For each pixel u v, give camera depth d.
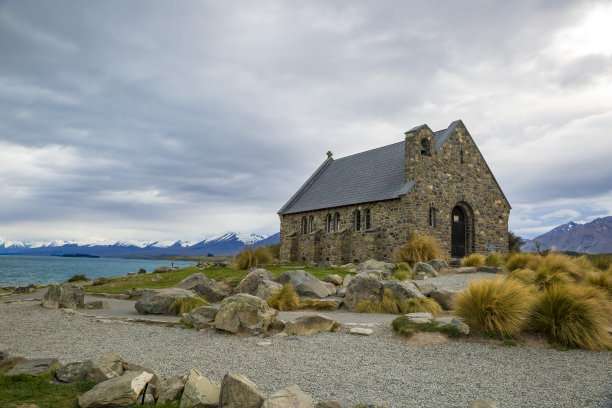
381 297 15.37
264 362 8.58
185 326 12.50
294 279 18.73
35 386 6.78
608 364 8.45
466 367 8.22
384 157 36.94
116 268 89.56
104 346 10.18
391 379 7.46
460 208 32.59
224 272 28.11
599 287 15.27
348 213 34.59
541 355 9.05
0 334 11.72
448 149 31.36
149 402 6.22
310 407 5.54
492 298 10.48
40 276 56.47
